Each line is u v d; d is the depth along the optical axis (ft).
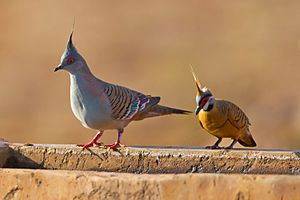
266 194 25.46
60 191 27.12
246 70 86.89
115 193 26.61
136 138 73.46
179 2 108.68
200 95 31.22
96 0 109.50
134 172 29.63
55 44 100.78
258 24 100.12
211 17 105.09
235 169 29.32
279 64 86.94
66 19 106.63
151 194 26.32
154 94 85.66
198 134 73.36
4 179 27.68
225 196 25.75
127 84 89.86
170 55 94.63
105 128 30.96
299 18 99.86
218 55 93.35
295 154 29.19
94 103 30.32
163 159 29.53
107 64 95.04
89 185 26.81
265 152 29.30
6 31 104.17
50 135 78.28
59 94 88.48
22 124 81.61
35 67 95.09
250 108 74.79
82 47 99.14
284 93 75.87
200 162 29.40
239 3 106.93
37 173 27.45
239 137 32.12
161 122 75.20
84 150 30.04
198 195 25.94
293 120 67.72
